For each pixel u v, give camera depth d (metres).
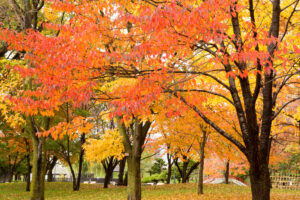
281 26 7.39
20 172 33.41
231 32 6.75
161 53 3.93
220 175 23.95
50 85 4.33
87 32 4.44
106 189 18.97
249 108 5.45
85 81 4.39
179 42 3.80
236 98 5.67
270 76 5.43
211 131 12.66
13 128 20.14
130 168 11.27
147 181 33.72
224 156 16.11
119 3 5.14
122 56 3.92
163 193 14.48
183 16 3.38
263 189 5.38
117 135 11.80
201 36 3.73
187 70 4.40
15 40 4.61
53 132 5.06
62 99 4.42
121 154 11.74
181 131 13.81
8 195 16.41
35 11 11.04
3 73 10.93
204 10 3.37
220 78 8.91
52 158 27.09
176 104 4.93
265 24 7.13
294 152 20.17
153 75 4.20
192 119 11.70
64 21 10.69
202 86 9.02
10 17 11.29
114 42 4.56
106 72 4.32
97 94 4.75
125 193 15.83
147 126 11.61
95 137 19.33
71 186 21.97
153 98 4.12
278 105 11.55
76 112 15.51
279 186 21.45
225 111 11.45
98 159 11.84
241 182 26.58
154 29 3.45
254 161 5.43
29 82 10.45
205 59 6.33
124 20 3.93
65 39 4.57
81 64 4.16
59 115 16.50
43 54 4.51
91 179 38.47
